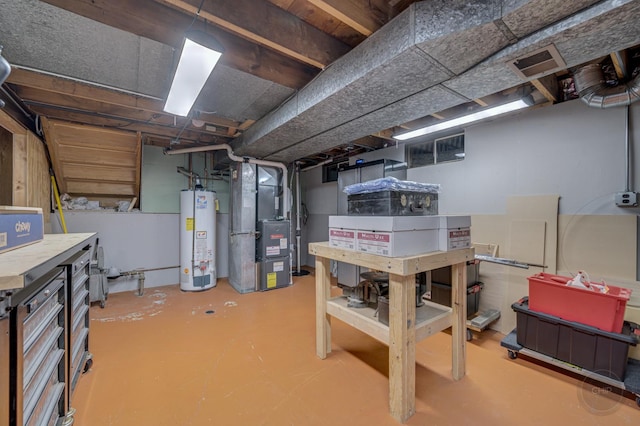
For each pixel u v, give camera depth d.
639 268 2.18
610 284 2.28
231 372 2.12
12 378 0.90
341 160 5.26
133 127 3.56
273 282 4.46
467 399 1.82
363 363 2.25
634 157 2.21
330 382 2.00
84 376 2.05
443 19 1.45
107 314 3.32
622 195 2.22
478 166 3.16
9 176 3.12
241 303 3.74
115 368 2.16
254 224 4.44
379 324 1.84
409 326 1.66
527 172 2.79
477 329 2.61
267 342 2.60
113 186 4.38
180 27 1.75
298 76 2.38
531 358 2.31
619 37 1.37
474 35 1.44
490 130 3.06
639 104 2.19
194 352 2.41
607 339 1.91
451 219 1.91
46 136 3.29
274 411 1.71
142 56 2.02
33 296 1.05
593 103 2.25
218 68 2.23
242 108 2.97
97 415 1.67
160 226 4.64
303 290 4.40
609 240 2.32
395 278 1.65
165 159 4.72
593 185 2.41
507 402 1.79
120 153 3.94
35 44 1.88
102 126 3.44
